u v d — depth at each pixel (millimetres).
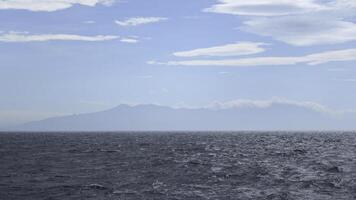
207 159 74562
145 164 64312
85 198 35406
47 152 92750
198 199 35094
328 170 55625
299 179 46750
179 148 111875
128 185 42469
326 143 147000
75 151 96688
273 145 132250
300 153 91125
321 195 36719
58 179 47219
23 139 187875
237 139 195750
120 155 83938
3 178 48062
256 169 57281
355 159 74812
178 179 47062
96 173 52969
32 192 38312
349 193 37750
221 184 43312
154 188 40500
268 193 37844
